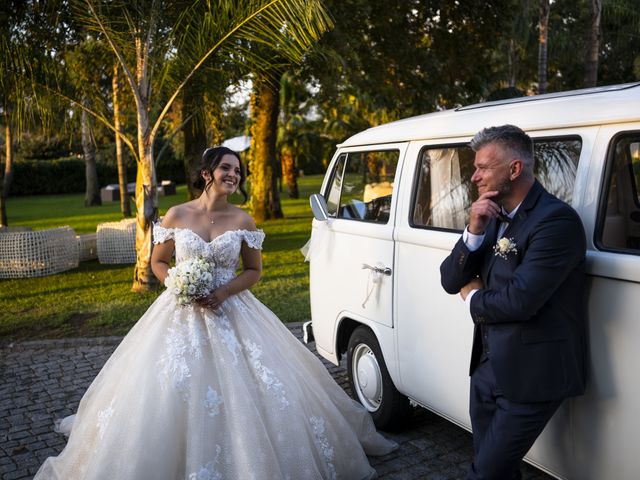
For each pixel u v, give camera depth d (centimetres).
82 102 812
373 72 1466
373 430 356
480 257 247
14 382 512
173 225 323
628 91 241
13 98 776
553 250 212
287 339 344
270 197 1712
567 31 1753
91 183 2731
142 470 266
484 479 232
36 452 382
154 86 776
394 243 343
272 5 630
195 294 294
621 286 215
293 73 1325
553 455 248
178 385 281
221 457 273
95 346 608
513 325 224
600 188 229
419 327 323
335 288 407
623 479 220
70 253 1058
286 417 291
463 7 1365
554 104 264
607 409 223
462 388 295
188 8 686
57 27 770
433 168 321
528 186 229
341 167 418
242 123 2466
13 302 802
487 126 286
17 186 3825
